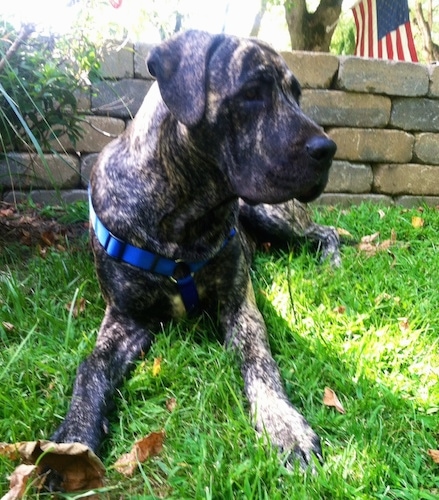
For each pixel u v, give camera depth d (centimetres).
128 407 84
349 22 514
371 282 127
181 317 105
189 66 85
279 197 84
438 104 210
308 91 197
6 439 74
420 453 77
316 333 103
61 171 180
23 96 127
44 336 99
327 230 157
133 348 97
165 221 95
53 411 80
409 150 211
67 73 138
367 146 206
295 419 78
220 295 104
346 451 73
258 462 69
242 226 144
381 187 212
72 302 102
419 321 111
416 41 627
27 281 120
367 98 203
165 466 70
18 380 88
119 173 99
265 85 85
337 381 90
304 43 387
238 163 86
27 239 145
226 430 77
